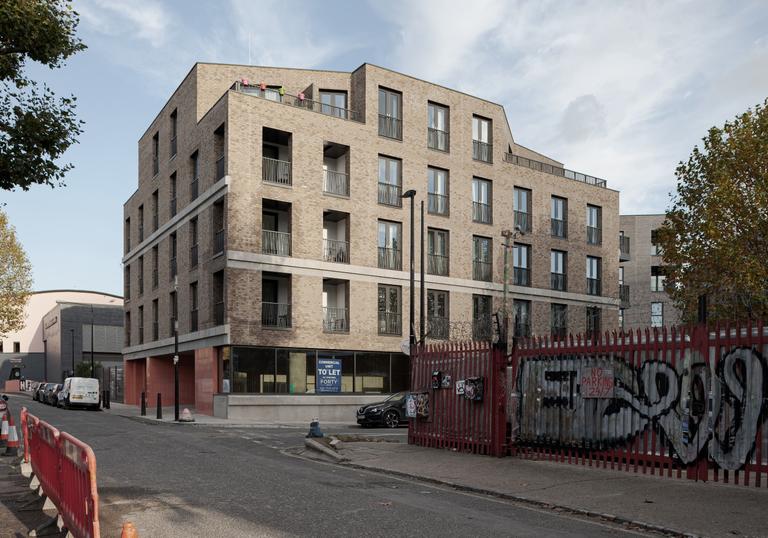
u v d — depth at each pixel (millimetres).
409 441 15508
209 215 30188
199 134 31750
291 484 9992
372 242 31766
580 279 40062
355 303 31047
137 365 43906
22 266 43719
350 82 33375
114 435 18500
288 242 29719
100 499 8656
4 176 10680
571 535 7070
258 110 29031
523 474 10836
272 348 28781
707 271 20750
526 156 46594
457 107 35156
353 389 30812
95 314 75688
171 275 35719
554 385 12250
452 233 34219
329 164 32875
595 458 11422
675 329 10352
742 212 19172
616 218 42531
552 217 39219
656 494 8969
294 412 28891
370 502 8648
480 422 13445
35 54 10695
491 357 13242
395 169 33062
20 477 10602
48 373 84625
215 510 8000
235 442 17078
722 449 9648
